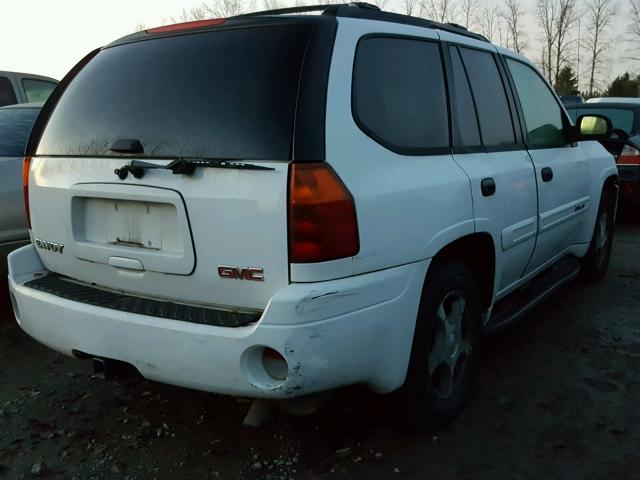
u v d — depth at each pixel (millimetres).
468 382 3229
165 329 2387
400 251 2545
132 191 2566
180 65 2646
